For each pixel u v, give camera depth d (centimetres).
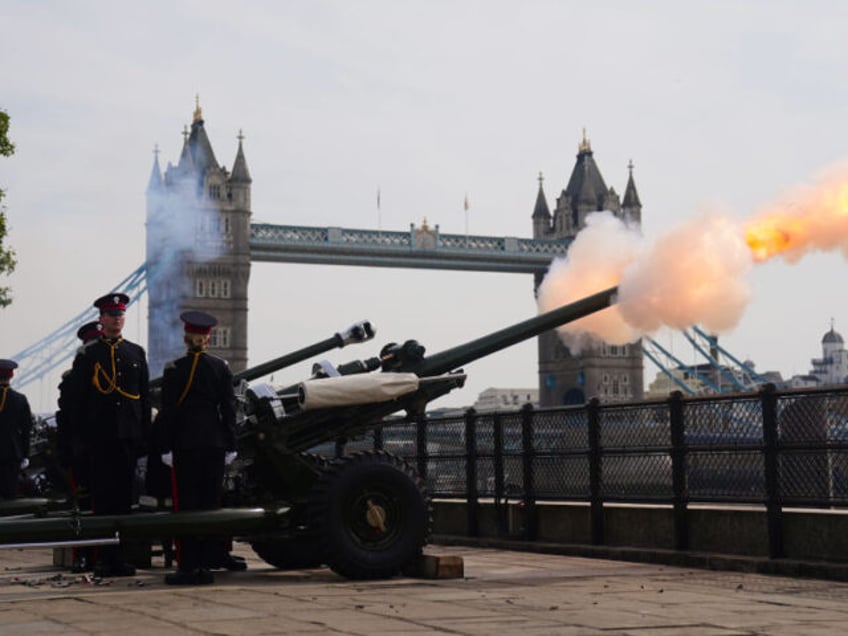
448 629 594
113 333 907
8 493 1255
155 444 892
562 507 1298
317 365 985
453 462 1489
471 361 987
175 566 1063
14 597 759
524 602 725
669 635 580
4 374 1255
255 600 727
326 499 873
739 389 14575
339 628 595
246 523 866
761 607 713
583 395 18225
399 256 16050
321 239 16050
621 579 919
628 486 1186
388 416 1023
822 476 970
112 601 722
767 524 1022
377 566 880
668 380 16125
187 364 864
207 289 16188
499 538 1385
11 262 2981
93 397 892
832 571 934
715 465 1080
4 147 2877
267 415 916
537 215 19762
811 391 977
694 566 1067
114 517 833
